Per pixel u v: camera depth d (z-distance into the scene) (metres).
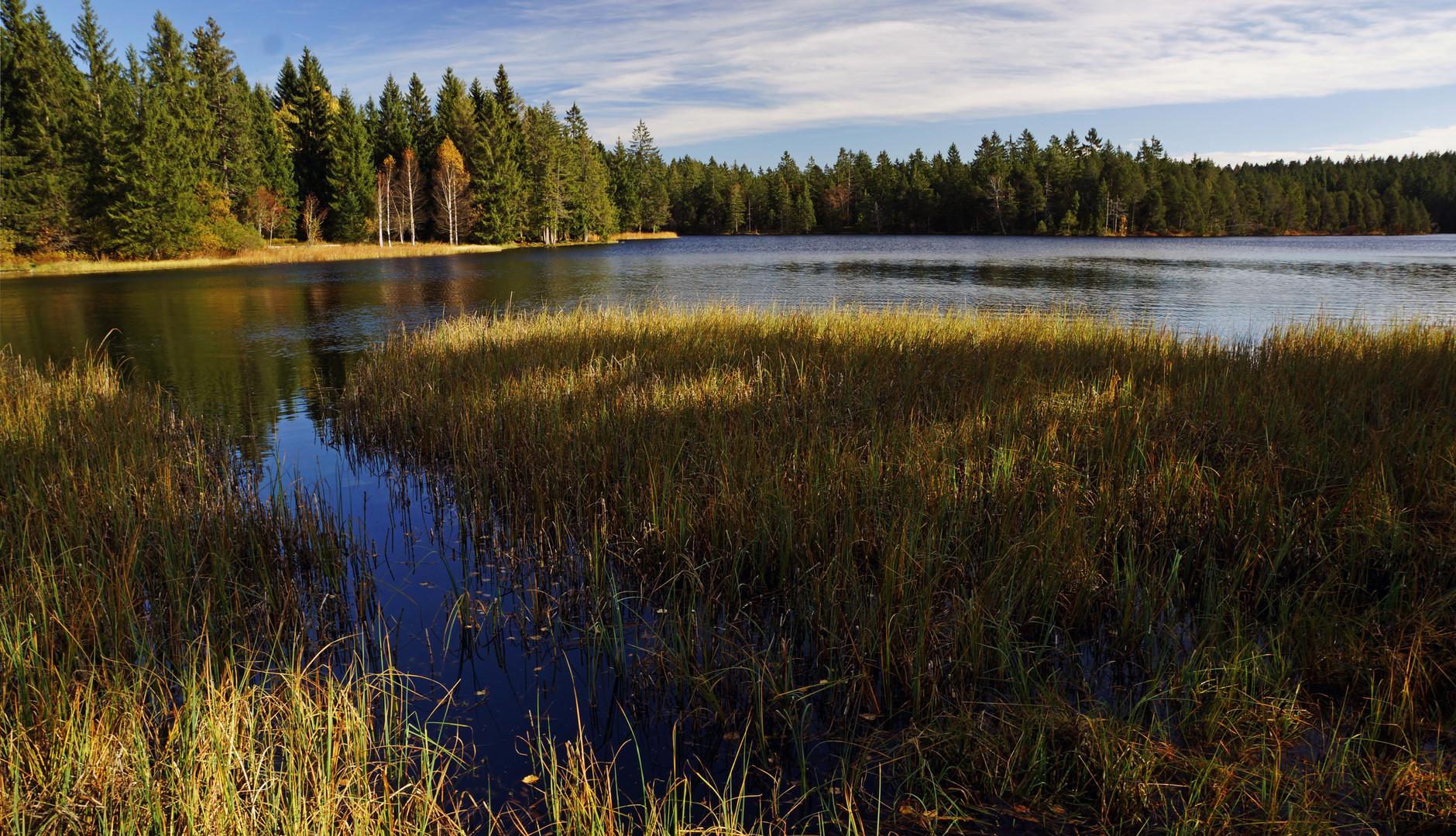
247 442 8.22
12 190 38.00
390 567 4.95
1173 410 6.01
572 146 78.50
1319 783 2.70
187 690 3.11
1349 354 8.26
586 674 3.75
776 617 4.15
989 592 3.86
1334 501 4.64
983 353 8.59
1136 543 4.48
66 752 2.68
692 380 7.34
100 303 22.86
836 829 2.68
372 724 3.23
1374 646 3.36
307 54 70.38
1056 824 2.69
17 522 4.57
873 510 4.58
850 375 7.32
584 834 2.46
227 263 41.69
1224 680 3.12
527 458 5.85
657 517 4.73
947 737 2.95
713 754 3.13
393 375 9.38
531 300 22.61
